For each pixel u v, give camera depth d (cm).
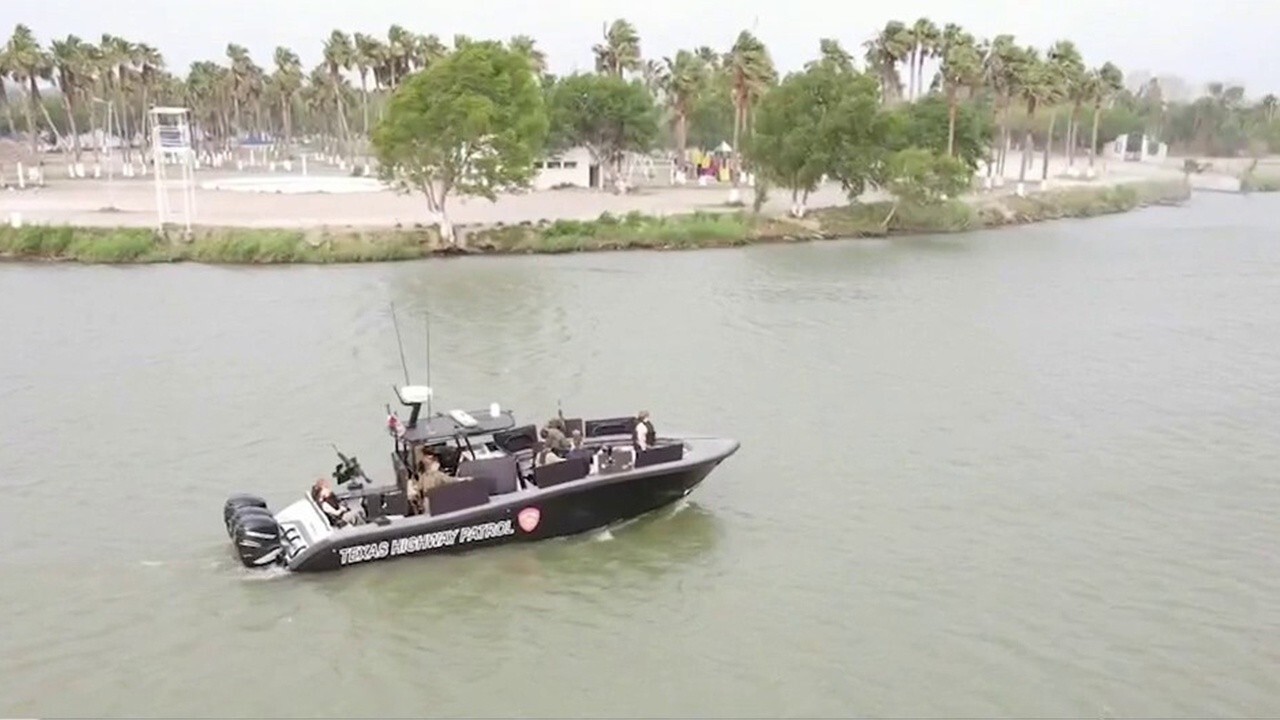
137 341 4109
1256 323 4650
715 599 2036
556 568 2136
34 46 9650
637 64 10450
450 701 1714
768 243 7294
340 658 1827
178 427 3061
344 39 10506
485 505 2123
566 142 9881
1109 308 4991
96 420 3127
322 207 7662
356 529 2056
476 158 6525
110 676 1772
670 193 9538
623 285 5494
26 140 14462
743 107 9356
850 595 2061
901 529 2372
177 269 5872
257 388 3462
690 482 2356
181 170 11100
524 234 6750
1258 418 3222
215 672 1784
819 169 7756
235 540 2097
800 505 2498
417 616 1953
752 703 1711
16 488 2580
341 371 3669
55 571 2127
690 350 4022
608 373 3662
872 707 1702
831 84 7981
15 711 1677
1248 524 2411
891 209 8162
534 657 1834
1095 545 2297
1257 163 15138
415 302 4944
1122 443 2977
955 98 9481
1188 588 2103
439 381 3538
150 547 2239
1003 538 2328
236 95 13238
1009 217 8794
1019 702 1716
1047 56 11162
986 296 5278
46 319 4503
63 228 6200
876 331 4412
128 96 12250
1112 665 1823
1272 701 1723
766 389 3491
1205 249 7175
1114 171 13300
